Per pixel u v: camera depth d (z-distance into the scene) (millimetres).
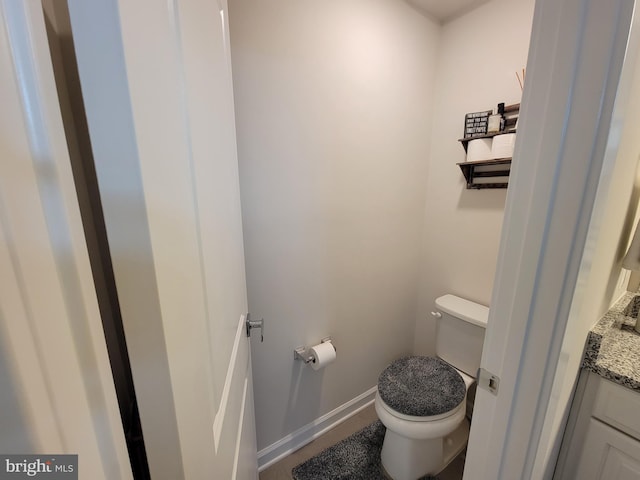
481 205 1468
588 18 405
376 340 1695
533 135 480
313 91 1153
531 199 497
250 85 1001
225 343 586
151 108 276
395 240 1634
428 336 1831
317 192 1260
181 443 339
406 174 1591
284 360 1314
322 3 1107
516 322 549
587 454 835
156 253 285
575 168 450
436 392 1209
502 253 550
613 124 433
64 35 357
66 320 208
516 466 611
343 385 1593
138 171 260
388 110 1422
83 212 385
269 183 1116
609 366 776
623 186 750
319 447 1452
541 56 454
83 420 222
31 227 182
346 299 1487
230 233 689
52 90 199
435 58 1550
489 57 1357
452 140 1559
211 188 499
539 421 566
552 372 533
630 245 931
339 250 1397
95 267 407
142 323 289
